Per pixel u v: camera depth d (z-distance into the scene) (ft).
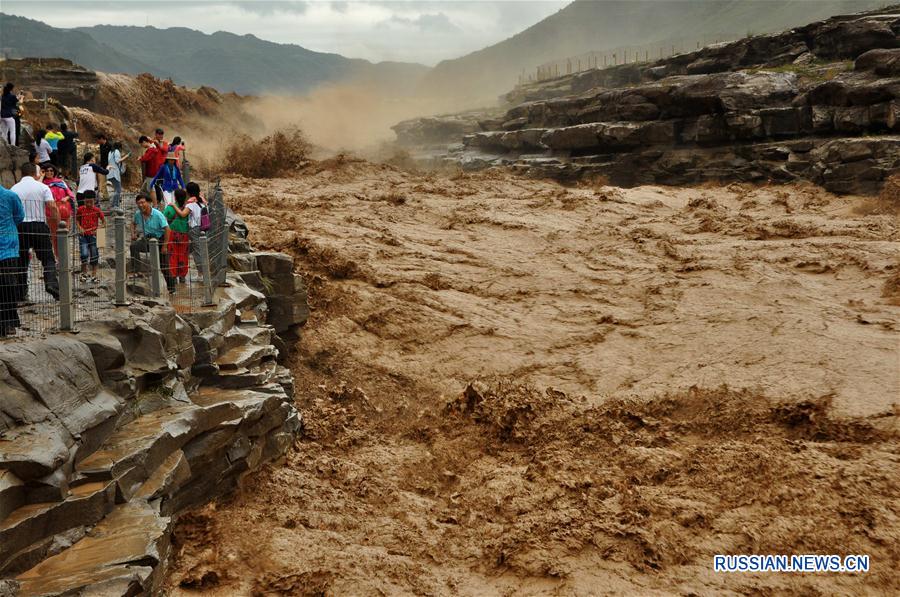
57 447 25.05
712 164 138.51
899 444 39.42
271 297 57.82
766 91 135.74
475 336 60.90
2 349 26.11
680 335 57.72
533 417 47.85
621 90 161.89
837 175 114.83
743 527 34.04
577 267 74.84
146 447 28.48
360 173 140.36
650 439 43.91
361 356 58.90
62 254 30.04
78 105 190.70
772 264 70.18
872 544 32.22
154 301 36.35
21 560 23.35
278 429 40.96
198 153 197.98
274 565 32.04
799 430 42.75
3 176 56.85
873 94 118.42
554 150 172.76
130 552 24.58
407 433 49.01
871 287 63.21
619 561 32.60
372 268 72.18
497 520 36.88
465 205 101.81
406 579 32.09
